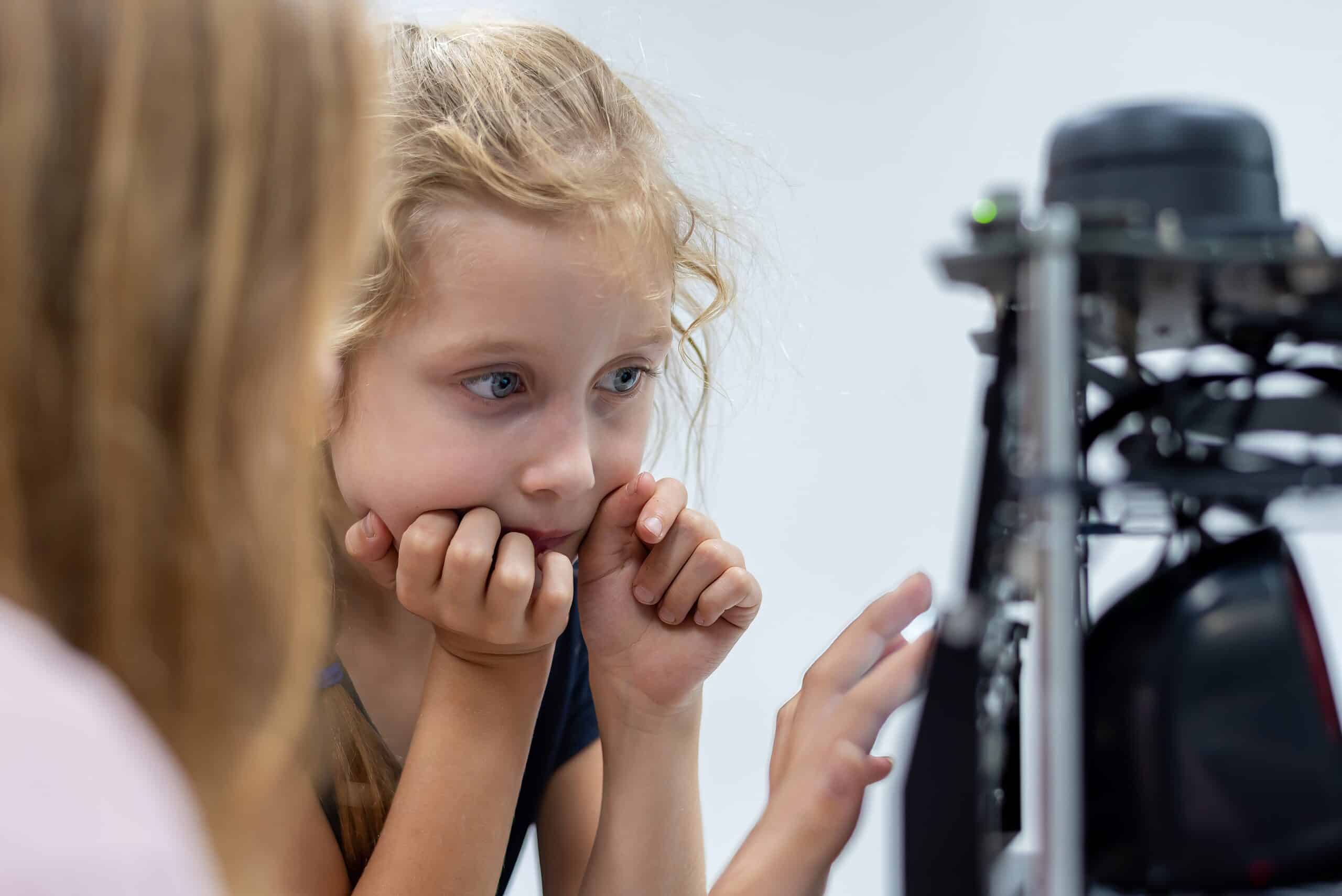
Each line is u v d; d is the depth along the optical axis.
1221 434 0.46
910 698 0.58
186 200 0.30
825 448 1.64
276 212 0.32
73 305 0.28
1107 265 0.40
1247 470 0.41
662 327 0.66
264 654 0.32
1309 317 0.44
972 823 0.41
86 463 0.28
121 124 0.29
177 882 0.25
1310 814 0.40
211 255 0.30
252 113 0.31
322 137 0.32
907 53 1.70
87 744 0.25
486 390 0.62
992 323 0.51
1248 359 0.47
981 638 0.42
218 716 0.31
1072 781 0.38
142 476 0.29
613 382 0.67
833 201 1.69
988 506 0.43
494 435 0.62
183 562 0.30
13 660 0.25
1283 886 0.41
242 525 0.31
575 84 0.70
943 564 1.61
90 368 0.28
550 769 0.83
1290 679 0.41
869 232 1.67
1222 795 0.41
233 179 0.30
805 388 1.58
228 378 0.31
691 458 1.11
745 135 1.11
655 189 0.68
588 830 0.82
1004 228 0.40
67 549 0.29
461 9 0.82
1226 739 0.41
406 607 0.62
